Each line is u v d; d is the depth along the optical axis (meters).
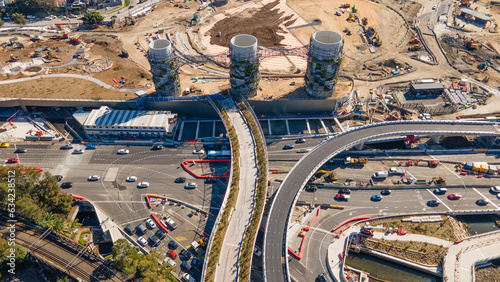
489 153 173.00
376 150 174.50
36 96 192.38
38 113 191.88
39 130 183.25
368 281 127.88
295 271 128.38
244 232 129.12
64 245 127.50
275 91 197.25
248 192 142.88
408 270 132.00
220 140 176.38
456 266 127.69
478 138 184.00
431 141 182.50
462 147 179.25
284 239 128.50
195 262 127.62
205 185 155.88
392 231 139.88
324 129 184.75
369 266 133.50
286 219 134.62
